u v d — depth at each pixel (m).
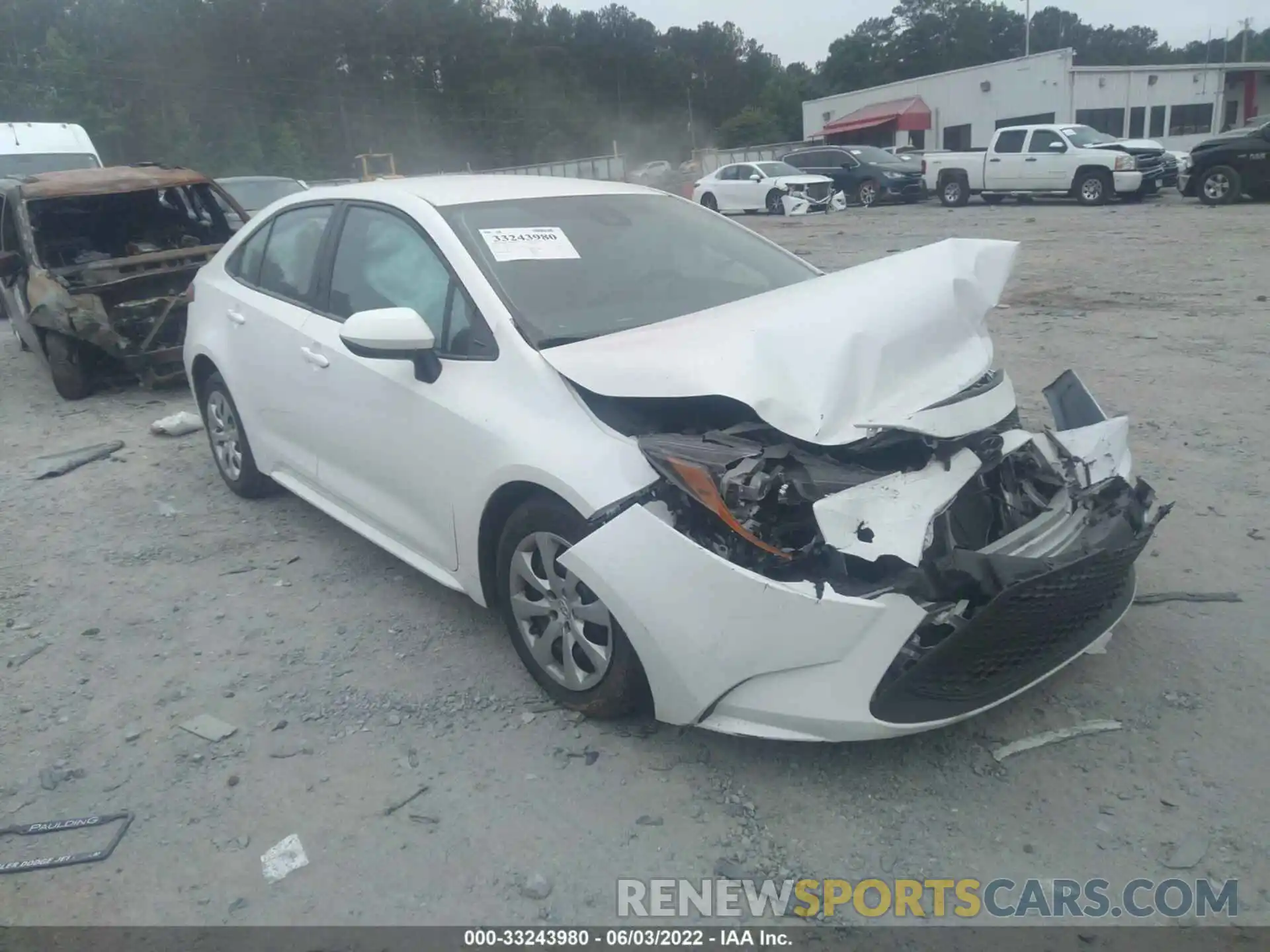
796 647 2.95
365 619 4.41
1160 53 118.31
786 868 2.91
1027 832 3.00
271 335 4.95
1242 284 11.21
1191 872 2.83
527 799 3.22
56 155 14.61
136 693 3.94
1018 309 10.65
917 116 40.91
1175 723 3.44
